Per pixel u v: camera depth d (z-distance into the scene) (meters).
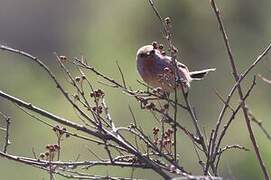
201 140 6.73
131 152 6.62
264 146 17.59
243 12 21.19
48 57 27.52
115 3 22.19
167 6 21.11
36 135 20.33
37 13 28.98
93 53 22.08
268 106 18.91
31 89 22.92
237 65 20.53
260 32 21.16
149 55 8.46
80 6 25.55
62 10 27.34
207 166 6.54
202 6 21.02
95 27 22.88
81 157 16.80
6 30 29.98
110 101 18.53
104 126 7.14
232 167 17.45
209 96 19.73
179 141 17.66
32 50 28.83
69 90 21.61
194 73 9.50
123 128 6.88
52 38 27.92
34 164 6.62
